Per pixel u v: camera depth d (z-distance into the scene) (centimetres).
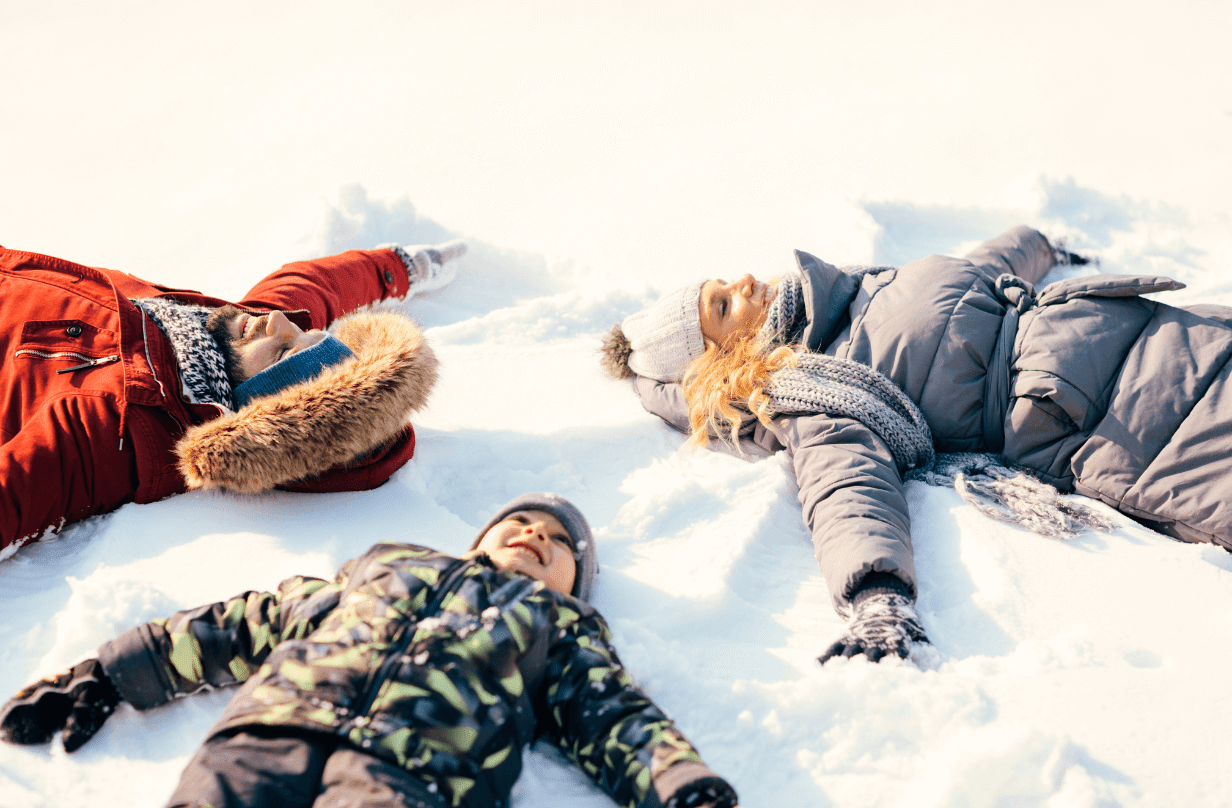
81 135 527
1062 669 184
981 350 269
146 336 254
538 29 661
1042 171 428
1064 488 257
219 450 231
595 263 409
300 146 509
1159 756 160
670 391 311
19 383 246
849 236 402
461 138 514
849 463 246
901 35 601
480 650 152
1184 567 218
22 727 167
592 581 205
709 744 173
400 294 384
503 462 289
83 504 234
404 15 704
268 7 739
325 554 220
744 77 566
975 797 154
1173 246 394
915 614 204
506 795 146
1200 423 233
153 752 170
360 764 136
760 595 232
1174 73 510
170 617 175
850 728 173
